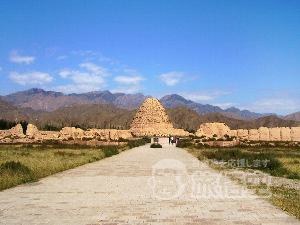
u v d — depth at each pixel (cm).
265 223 737
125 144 4716
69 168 1795
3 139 5181
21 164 1661
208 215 805
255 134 4497
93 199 984
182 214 814
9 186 1191
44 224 729
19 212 830
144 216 795
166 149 3916
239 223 737
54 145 4147
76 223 736
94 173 1584
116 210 852
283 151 3206
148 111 10588
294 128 4322
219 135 5378
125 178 1409
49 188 1171
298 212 824
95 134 5259
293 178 1416
